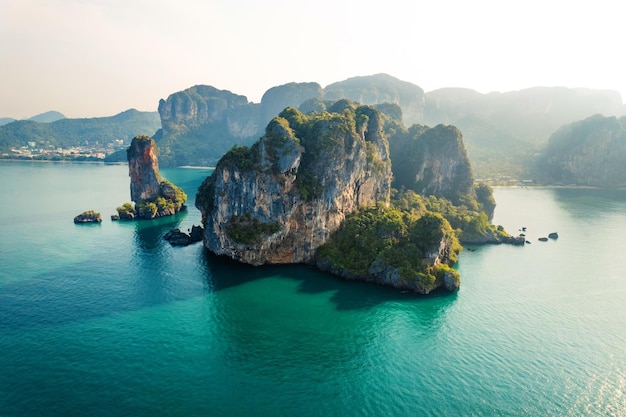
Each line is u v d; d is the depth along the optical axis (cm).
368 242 12238
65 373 6944
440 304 10188
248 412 6228
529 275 12381
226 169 12450
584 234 17638
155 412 6125
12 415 5934
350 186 13600
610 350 8256
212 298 10162
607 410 6569
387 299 10369
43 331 8331
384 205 15162
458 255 14188
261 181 12262
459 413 6388
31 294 10075
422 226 12181
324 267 12162
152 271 11831
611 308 10188
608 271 12838
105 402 6284
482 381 7181
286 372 7262
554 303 10425
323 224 12781
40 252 13362
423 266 11231
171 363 7375
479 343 8419
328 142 12825
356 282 11369
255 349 7969
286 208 12362
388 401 6600
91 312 9231
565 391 6981
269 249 12494
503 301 10469
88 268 11956
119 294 10244
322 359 7712
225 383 6875
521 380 7238
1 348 7644
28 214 19175
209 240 13688
